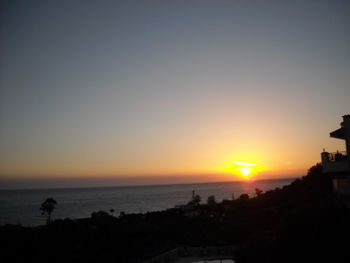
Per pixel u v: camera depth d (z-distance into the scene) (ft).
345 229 70.95
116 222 194.70
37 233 157.07
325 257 68.03
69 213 448.24
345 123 88.02
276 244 83.56
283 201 163.94
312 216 77.36
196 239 156.56
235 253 103.09
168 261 127.75
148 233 171.12
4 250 127.54
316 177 151.74
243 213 187.42
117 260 124.06
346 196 85.61
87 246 138.21
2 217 401.70
